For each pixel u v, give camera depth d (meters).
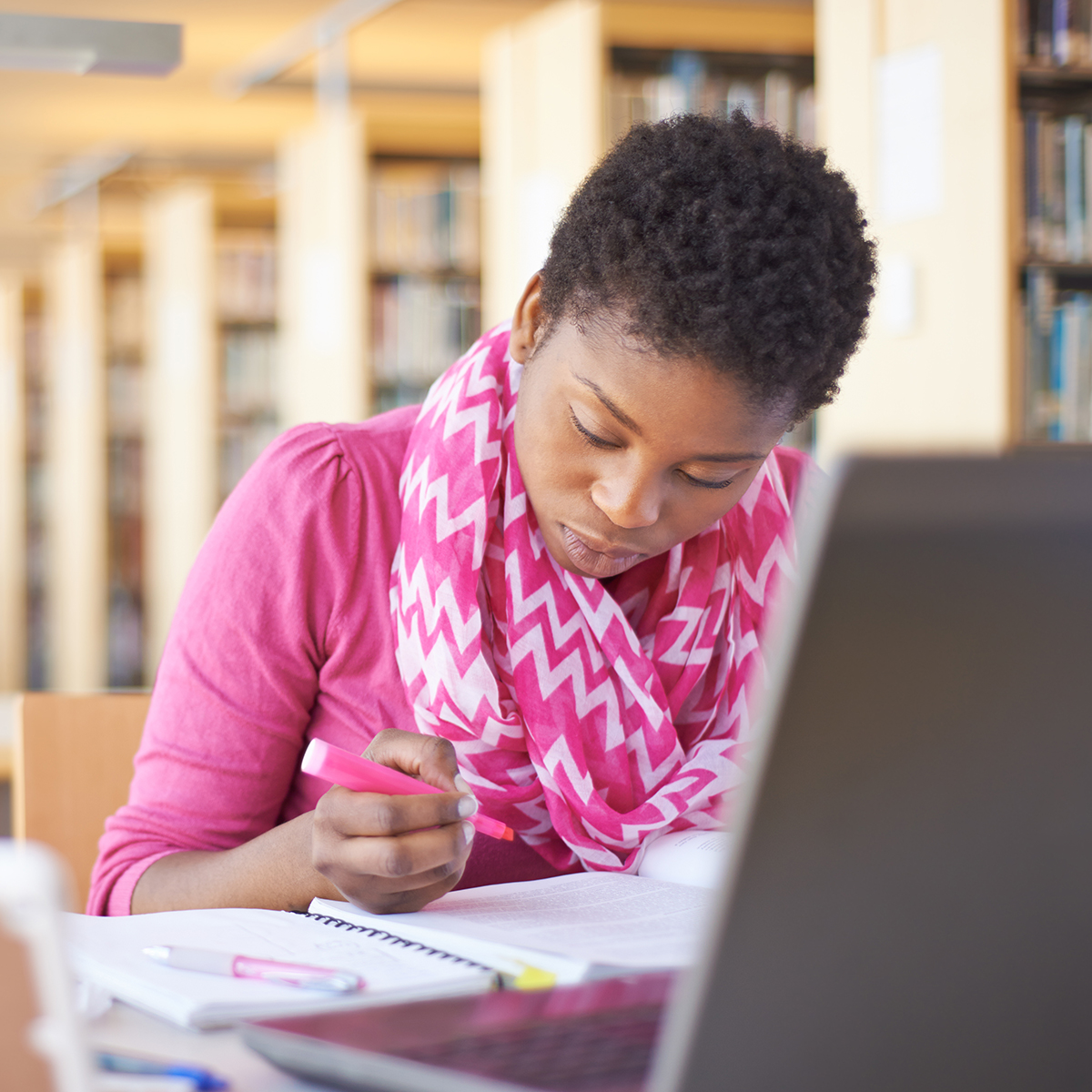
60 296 7.33
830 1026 0.44
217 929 0.78
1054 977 0.47
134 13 4.94
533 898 0.86
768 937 0.43
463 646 1.03
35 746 1.40
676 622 1.11
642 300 0.84
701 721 1.15
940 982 0.45
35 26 2.35
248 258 5.61
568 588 1.07
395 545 1.10
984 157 2.99
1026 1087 0.47
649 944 0.73
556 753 1.04
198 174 6.96
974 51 3.00
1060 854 0.46
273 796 1.05
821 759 0.42
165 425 6.03
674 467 0.91
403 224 4.64
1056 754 0.45
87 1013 0.65
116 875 0.98
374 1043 0.55
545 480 0.97
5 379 7.86
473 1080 0.50
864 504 0.41
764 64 3.75
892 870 0.44
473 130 4.72
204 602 1.05
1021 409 3.04
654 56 3.71
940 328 3.12
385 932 0.78
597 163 0.97
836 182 0.91
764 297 0.84
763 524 1.20
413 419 1.20
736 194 0.85
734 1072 0.43
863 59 3.29
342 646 1.07
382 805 0.78
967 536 0.42
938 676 0.43
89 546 6.82
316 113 6.09
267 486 1.09
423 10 4.77
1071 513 0.44
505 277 4.09
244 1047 0.61
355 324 4.62
